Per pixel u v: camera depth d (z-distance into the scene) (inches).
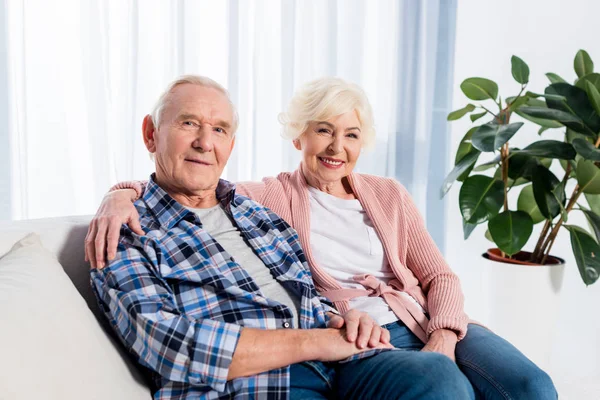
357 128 68.9
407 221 72.1
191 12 98.9
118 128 98.1
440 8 121.0
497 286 100.3
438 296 66.4
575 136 100.8
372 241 69.1
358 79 114.7
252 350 48.0
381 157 119.9
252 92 106.2
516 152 94.2
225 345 47.1
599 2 117.6
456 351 62.2
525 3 124.6
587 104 95.3
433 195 127.2
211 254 56.0
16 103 89.5
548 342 100.8
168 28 98.6
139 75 97.0
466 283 133.6
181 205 57.6
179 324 46.8
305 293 60.0
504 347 60.2
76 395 37.9
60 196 94.8
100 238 49.9
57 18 91.4
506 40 126.4
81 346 41.6
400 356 54.5
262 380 50.5
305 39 108.7
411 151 120.8
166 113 57.9
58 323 41.3
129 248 51.6
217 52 103.2
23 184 90.3
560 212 96.6
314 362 57.0
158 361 46.5
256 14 103.9
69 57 92.9
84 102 94.6
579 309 124.0
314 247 67.3
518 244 92.7
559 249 126.1
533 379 54.1
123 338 48.3
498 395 55.0
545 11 123.1
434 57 120.1
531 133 126.8
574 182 122.6
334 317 57.5
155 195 57.9
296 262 62.6
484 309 124.1
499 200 94.6
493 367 57.1
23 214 90.8
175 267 53.1
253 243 61.1
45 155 93.4
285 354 49.6
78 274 55.4
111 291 48.4
